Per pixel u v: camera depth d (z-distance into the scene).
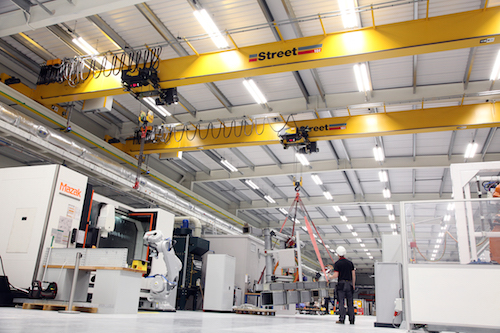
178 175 17.41
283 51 8.12
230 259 11.50
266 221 24.44
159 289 8.20
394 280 7.17
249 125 12.12
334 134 11.02
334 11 7.46
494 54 8.88
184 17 8.30
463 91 9.97
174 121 12.67
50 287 6.32
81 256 5.91
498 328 4.33
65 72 9.42
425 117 10.37
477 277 4.54
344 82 10.42
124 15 8.31
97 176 11.52
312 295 9.99
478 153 13.82
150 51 8.84
